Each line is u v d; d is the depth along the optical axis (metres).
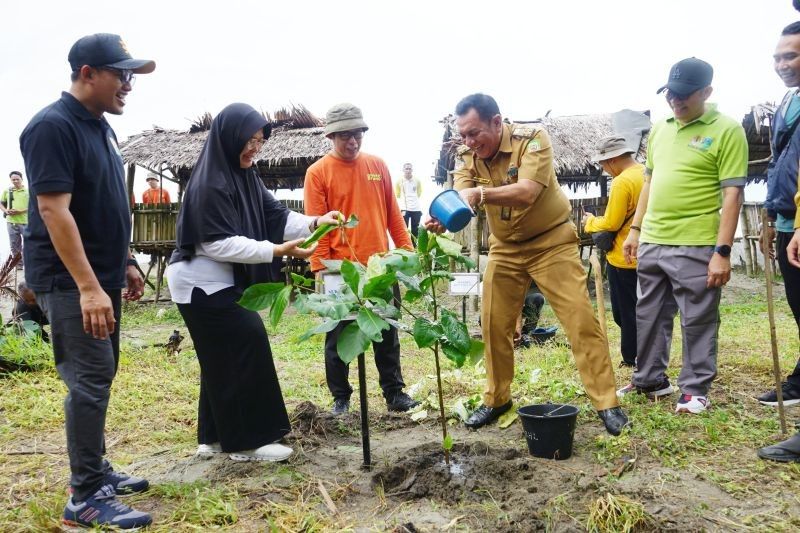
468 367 5.95
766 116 11.40
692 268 4.17
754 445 3.59
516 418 4.32
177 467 3.57
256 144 3.49
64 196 2.72
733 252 14.66
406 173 14.54
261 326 3.53
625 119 12.06
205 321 3.39
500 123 3.87
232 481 3.30
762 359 5.73
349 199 4.63
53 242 2.71
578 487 3.02
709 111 4.18
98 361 2.88
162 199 13.73
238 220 3.44
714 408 4.25
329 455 3.70
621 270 5.39
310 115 13.64
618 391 4.79
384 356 4.72
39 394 5.16
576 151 11.78
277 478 3.33
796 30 3.81
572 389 4.82
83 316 2.75
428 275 3.14
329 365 4.66
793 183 4.06
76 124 2.84
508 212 3.93
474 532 2.70
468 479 3.14
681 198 4.21
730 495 3.01
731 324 8.30
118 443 4.11
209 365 3.46
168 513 2.96
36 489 3.28
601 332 3.95
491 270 4.18
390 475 3.26
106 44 2.86
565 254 3.96
